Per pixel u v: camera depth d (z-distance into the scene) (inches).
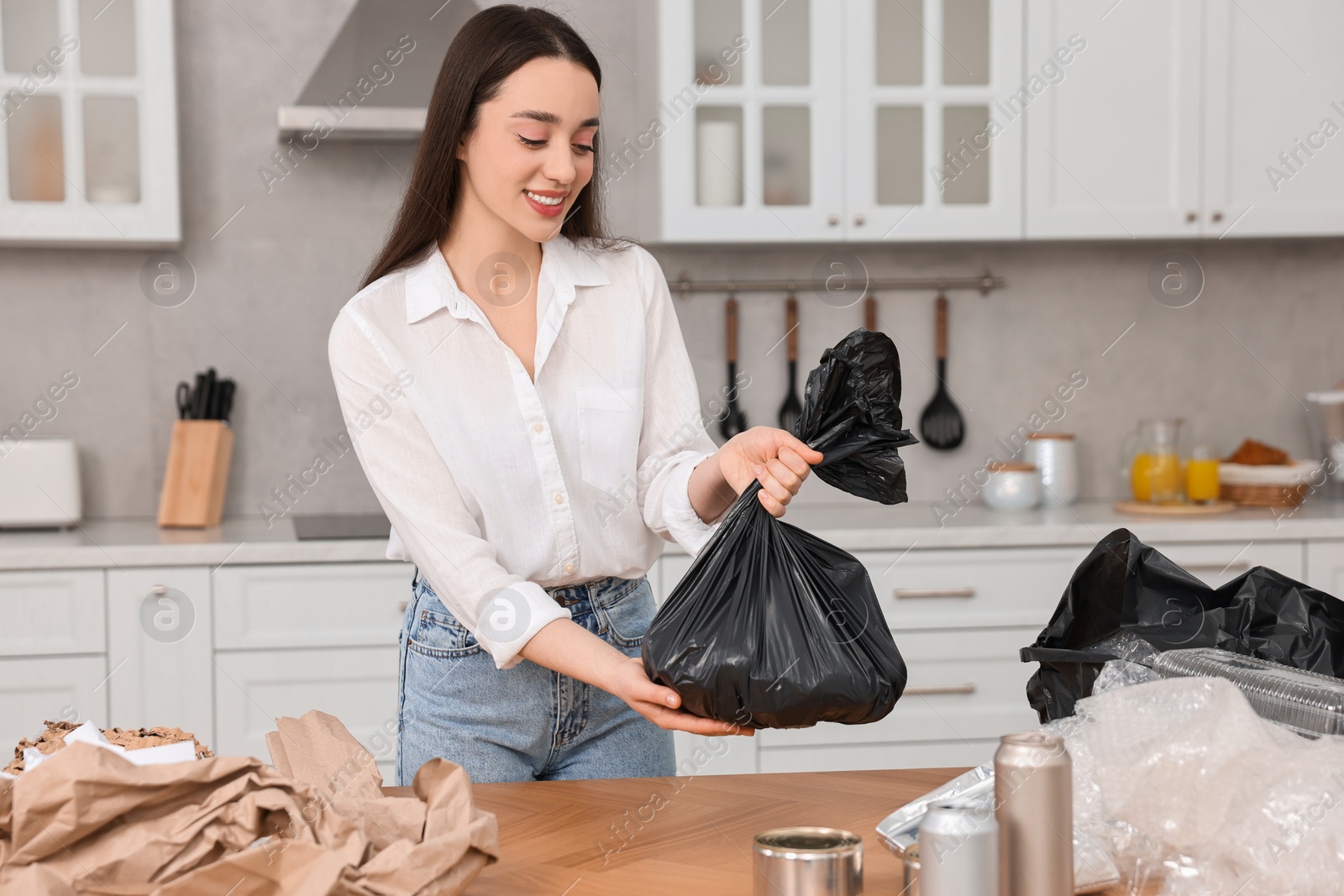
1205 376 122.0
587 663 41.9
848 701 36.6
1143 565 43.0
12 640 90.4
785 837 30.8
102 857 29.0
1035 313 120.2
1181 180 107.0
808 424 41.5
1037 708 42.0
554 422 51.3
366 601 94.2
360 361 49.0
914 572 98.0
